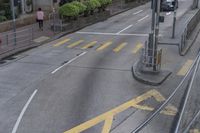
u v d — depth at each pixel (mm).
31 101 18469
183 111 16844
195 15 38844
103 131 15031
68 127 15453
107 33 36219
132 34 35531
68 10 37719
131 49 29469
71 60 26281
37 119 16297
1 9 37500
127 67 24500
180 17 46000
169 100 18312
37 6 44594
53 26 36438
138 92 19625
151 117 16281
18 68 24344
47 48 30125
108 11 47031
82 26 39562
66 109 17359
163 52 28172
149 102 18188
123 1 58875
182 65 24734
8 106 17859
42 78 22219
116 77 22312
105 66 24734
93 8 42531
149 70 22297
